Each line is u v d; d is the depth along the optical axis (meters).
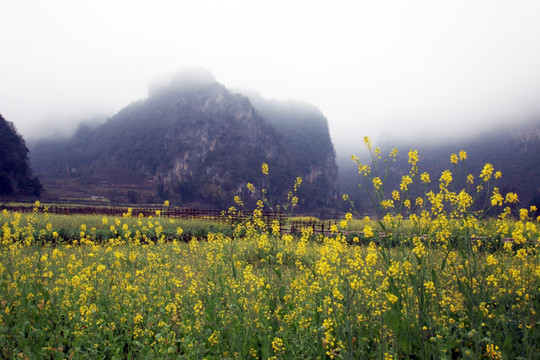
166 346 4.84
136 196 171.00
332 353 4.11
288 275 6.40
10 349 4.80
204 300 6.50
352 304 4.32
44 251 9.86
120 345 5.10
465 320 4.40
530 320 3.92
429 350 3.74
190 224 29.41
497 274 4.55
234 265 6.41
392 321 3.55
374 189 4.44
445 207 4.70
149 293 6.35
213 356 4.71
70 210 40.72
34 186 122.25
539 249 4.14
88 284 6.23
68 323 5.68
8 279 6.71
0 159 113.25
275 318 4.97
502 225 4.87
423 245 4.30
